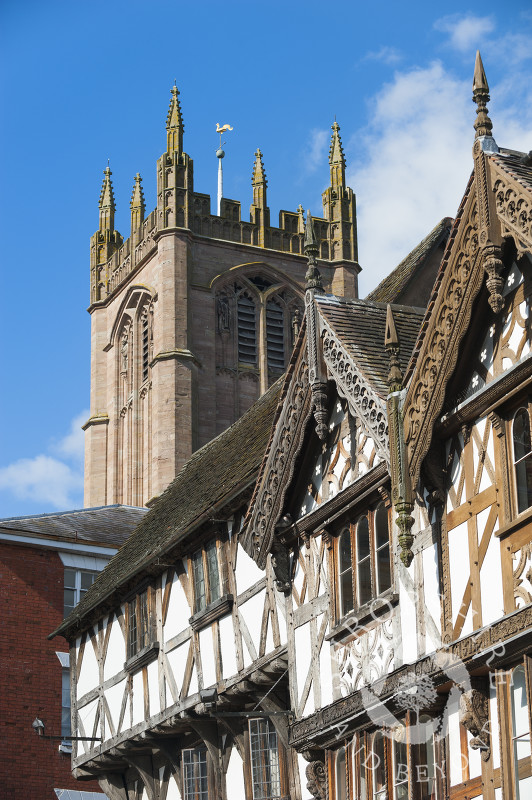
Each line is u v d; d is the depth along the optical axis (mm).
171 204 83062
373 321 22531
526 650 17000
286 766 25422
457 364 18922
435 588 19234
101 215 91375
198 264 83312
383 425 19969
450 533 19047
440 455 19453
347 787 21328
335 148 88812
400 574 20188
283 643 24312
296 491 23734
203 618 27938
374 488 21094
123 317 86688
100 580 36312
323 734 21812
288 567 24031
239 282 84125
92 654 34500
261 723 26625
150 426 82750
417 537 19797
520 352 17969
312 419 22859
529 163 18391
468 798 17984
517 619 17156
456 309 18719
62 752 41219
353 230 87500
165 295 81688
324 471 22875
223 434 37375
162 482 78250
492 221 17953
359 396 20688
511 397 17984
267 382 83312
